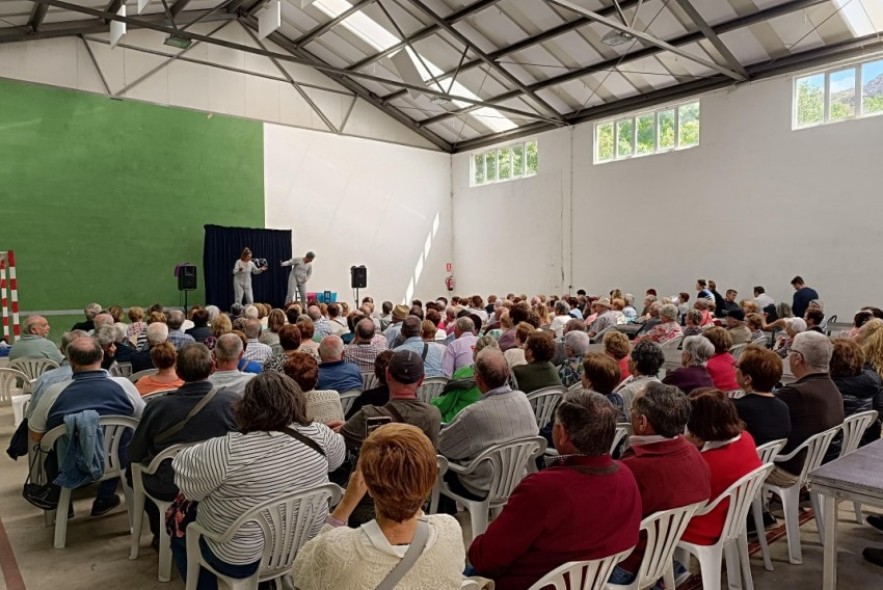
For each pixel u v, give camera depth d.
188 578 2.20
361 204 13.41
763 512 3.20
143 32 10.66
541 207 13.13
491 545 1.70
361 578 1.22
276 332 5.71
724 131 10.13
